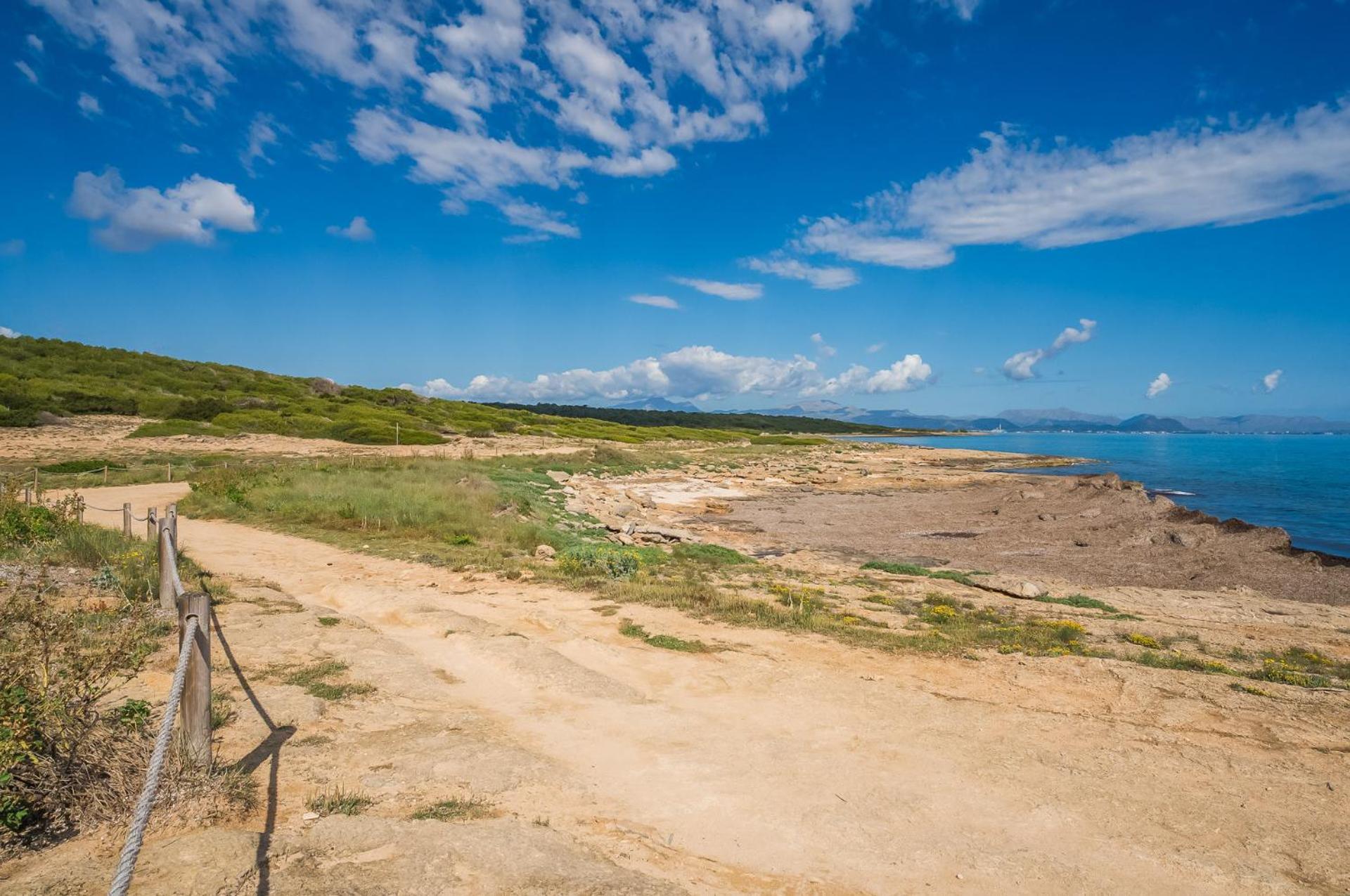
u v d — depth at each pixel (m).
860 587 16.95
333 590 12.76
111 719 5.18
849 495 45.56
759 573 18.17
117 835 4.14
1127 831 5.05
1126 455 104.50
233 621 9.68
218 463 42.09
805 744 6.52
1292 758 6.43
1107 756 6.38
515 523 22.64
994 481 55.66
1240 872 4.55
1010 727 7.05
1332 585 21.06
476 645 9.13
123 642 5.29
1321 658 11.60
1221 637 13.41
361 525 21.33
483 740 6.22
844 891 4.26
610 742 6.45
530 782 5.44
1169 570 23.11
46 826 4.17
